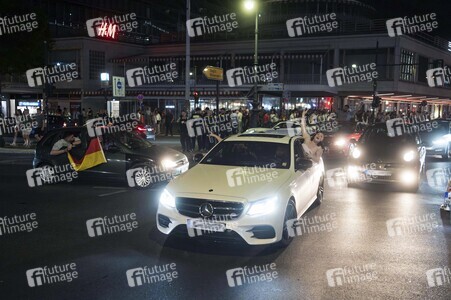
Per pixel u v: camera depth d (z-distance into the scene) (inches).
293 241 263.4
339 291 191.3
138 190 420.2
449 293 190.1
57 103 1724.9
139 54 1871.3
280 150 297.4
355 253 242.2
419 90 1718.8
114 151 433.4
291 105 1510.8
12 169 557.6
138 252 240.5
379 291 191.5
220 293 188.4
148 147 453.7
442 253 243.6
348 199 391.5
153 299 181.9
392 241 265.4
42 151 454.6
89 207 344.8
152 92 1496.1
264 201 232.8
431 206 364.5
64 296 184.7
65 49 1736.0
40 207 344.2
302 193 284.7
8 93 1696.6
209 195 232.1
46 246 249.9
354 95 1483.8
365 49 1530.5
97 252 240.1
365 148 466.0
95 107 1654.8
